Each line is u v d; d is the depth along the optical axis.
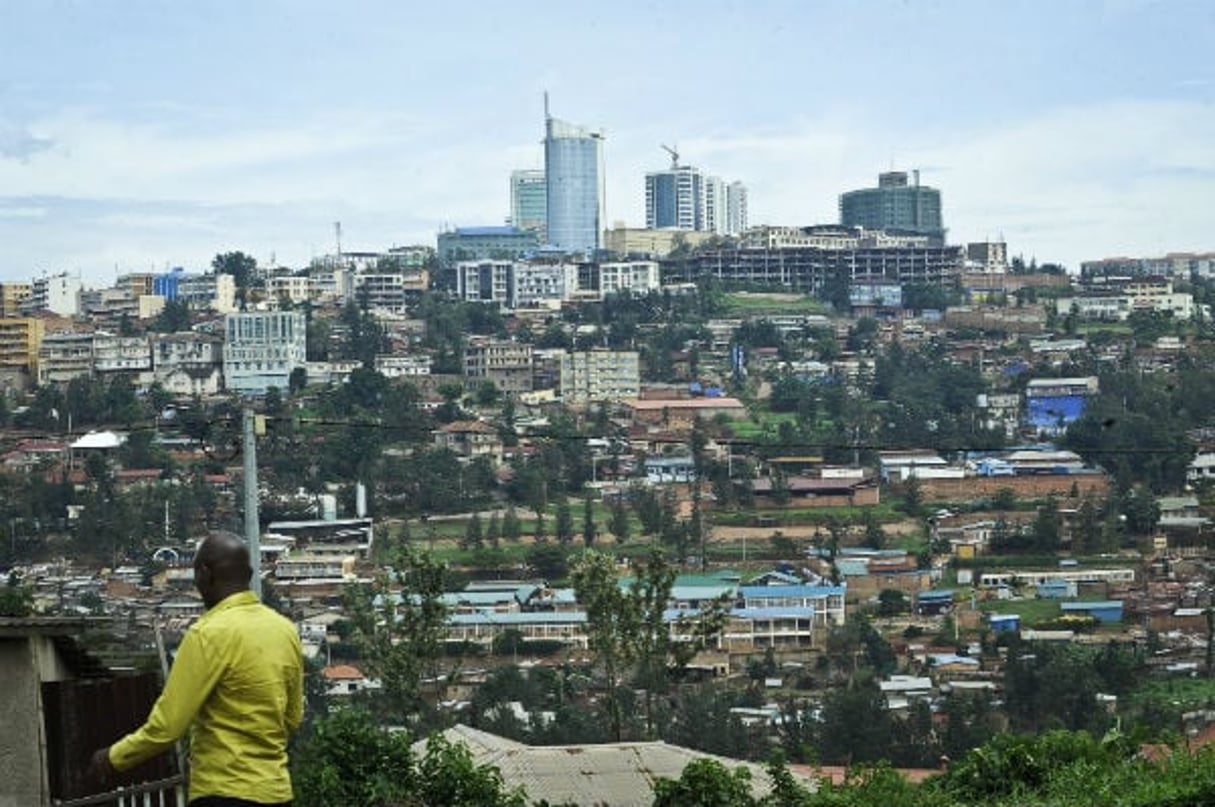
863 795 23.80
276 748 9.70
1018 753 23.84
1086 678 72.88
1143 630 99.56
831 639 96.00
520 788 23.31
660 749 31.11
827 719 64.00
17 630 13.92
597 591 43.81
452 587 92.19
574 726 59.66
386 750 22.30
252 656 9.58
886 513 131.75
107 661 15.89
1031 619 102.75
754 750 62.12
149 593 96.69
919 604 106.94
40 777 13.90
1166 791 19.62
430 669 44.97
